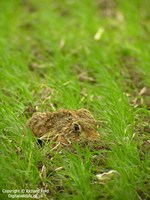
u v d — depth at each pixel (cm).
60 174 715
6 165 712
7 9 1670
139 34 1440
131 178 693
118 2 1727
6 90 999
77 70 1180
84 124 790
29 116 897
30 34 1451
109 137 792
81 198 667
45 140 793
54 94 965
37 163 750
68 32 1435
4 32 1430
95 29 1459
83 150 758
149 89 1057
